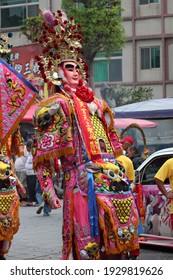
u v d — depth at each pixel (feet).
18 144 25.14
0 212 23.95
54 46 20.15
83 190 18.69
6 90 23.26
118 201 18.66
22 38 116.98
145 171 31.94
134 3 115.03
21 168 58.39
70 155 19.07
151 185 31.50
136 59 115.24
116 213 18.58
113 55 116.16
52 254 30.68
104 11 92.12
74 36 20.47
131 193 19.27
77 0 94.32
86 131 18.97
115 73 116.37
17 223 24.68
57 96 19.27
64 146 18.83
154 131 84.64
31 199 57.77
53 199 18.92
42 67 20.18
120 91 110.22
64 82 20.03
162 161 31.76
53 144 18.83
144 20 114.62
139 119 58.95
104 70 116.57
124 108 55.83
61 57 20.11
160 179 28.43
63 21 20.49
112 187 18.70
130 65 115.34
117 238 18.47
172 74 113.91
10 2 119.24
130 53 115.44
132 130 73.92
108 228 18.54
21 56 71.82
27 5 118.01
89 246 18.39
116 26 94.12
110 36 94.12
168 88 113.80
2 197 23.97
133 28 115.14
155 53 114.52
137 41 115.24
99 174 18.70
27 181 57.36
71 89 19.98
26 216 48.80
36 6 117.29
